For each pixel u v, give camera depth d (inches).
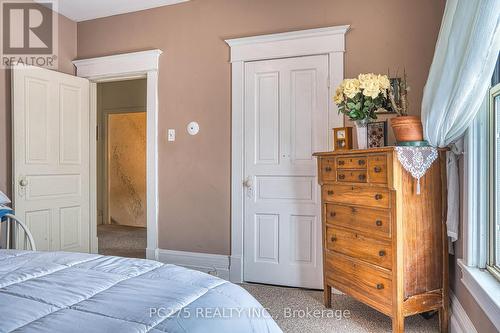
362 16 107.8
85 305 36.6
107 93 257.9
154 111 132.6
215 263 124.4
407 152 76.9
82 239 142.9
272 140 118.3
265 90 119.0
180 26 130.0
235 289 45.3
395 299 76.3
